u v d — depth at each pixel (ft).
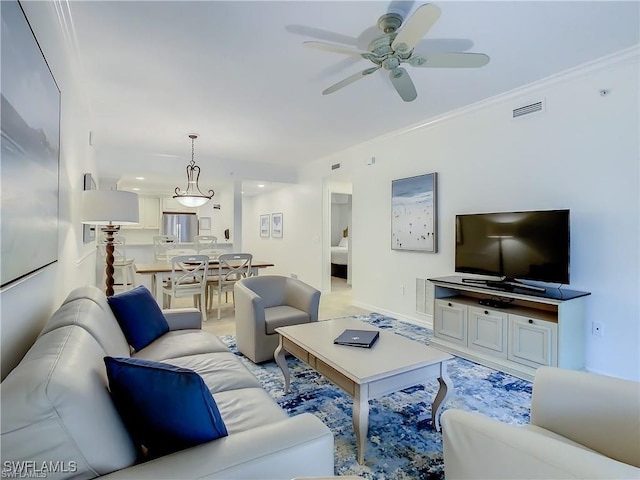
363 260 17.49
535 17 7.09
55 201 6.07
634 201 8.55
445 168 13.21
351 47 8.25
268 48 8.27
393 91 10.78
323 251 21.65
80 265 10.23
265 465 3.35
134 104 11.78
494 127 11.57
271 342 10.21
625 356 8.70
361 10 6.88
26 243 4.22
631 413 4.07
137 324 7.52
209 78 9.84
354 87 10.48
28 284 4.72
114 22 7.16
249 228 32.48
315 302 10.87
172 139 16.37
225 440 3.54
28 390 2.70
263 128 14.61
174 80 9.95
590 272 9.30
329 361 6.45
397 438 6.57
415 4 6.68
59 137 6.48
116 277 20.65
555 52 8.50
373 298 16.89
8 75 3.59
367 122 13.88
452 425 3.85
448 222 13.15
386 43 6.75
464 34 7.70
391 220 15.64
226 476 3.15
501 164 11.39
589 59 8.86
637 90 8.45
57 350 3.55
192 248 22.24
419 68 9.30
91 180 12.19
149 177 21.21
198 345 7.59
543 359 8.80
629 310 8.64
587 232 9.37
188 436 3.46
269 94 10.97
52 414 2.71
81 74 9.49
